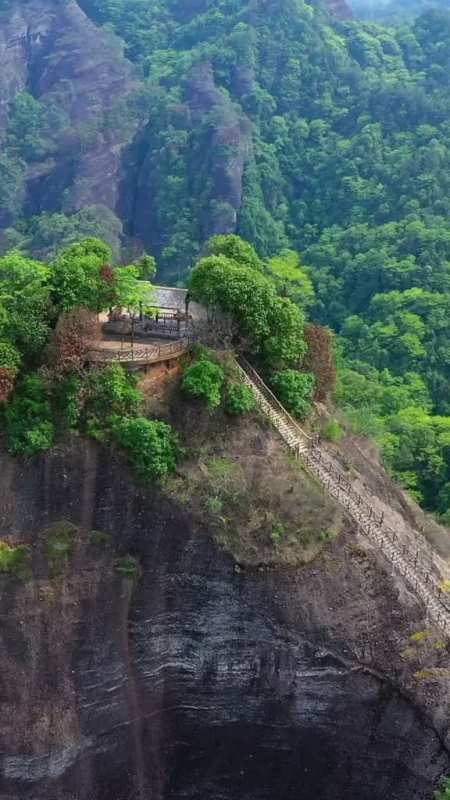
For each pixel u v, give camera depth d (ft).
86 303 147.74
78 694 136.56
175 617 141.08
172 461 142.31
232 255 172.35
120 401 142.72
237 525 139.74
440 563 160.86
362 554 143.33
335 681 139.44
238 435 148.36
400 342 328.90
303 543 140.67
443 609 143.64
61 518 140.97
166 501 140.77
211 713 142.72
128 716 140.67
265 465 145.48
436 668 139.13
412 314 343.05
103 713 138.51
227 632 140.26
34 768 134.51
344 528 144.77
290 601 138.92
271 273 382.42
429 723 138.41
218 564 139.33
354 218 444.14
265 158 490.90
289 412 159.53
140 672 140.97
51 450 140.67
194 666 141.69
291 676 139.74
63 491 141.08
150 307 159.53
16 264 148.46
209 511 139.33
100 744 138.92
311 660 139.13
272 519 140.46
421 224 392.88
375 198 445.78
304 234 465.06
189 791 146.51
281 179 494.18
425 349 327.67
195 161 483.51
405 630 140.26
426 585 146.00
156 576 140.67
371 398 286.66
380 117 493.77
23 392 140.97
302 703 140.36
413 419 273.33
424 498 249.34
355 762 142.10
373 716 139.95
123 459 141.90
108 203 510.17
